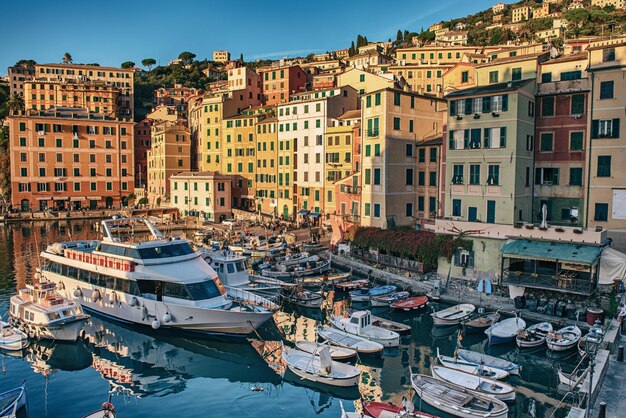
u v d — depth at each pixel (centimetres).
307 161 9112
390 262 5606
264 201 10288
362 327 3841
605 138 4644
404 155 6438
